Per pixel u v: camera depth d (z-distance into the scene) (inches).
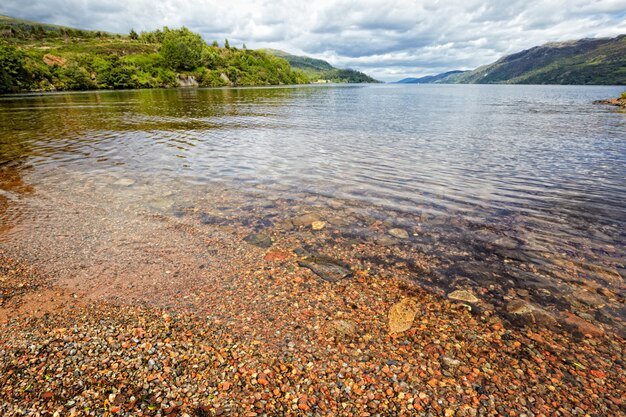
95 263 53.6
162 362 34.5
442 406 30.0
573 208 77.5
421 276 51.3
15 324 39.9
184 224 67.9
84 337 37.9
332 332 39.3
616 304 44.9
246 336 38.4
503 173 106.0
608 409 30.0
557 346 37.8
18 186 88.0
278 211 75.2
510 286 48.9
